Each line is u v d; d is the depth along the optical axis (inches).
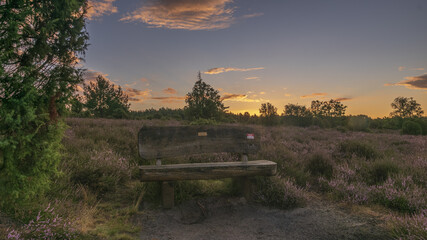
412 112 2935.5
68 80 121.0
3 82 99.3
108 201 164.1
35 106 108.0
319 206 165.6
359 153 315.0
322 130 909.8
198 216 150.9
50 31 122.8
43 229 102.5
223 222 143.1
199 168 162.6
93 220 132.0
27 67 102.0
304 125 1223.5
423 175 204.7
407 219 128.4
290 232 130.1
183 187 176.2
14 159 100.7
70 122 488.7
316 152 280.2
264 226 137.6
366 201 166.9
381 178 213.5
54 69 117.3
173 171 157.8
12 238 88.6
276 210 158.9
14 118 97.8
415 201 152.6
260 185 179.3
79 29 133.3
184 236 125.4
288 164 241.6
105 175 185.2
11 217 107.1
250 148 185.5
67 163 189.3
